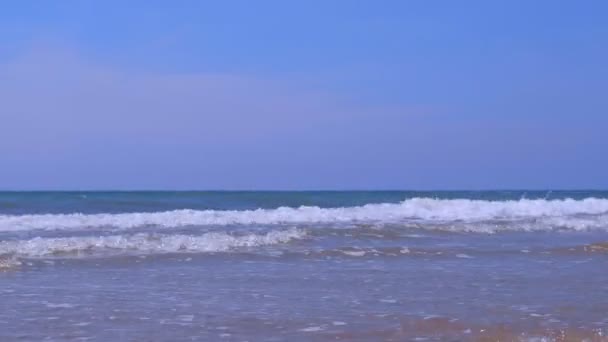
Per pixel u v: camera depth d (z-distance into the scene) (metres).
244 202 33.28
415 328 8.09
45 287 10.71
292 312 8.98
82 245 14.52
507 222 20.89
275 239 16.02
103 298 9.86
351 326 8.21
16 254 13.62
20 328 8.05
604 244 15.98
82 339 7.59
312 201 34.56
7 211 26.89
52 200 31.06
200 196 35.66
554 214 24.95
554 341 7.53
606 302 9.71
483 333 7.86
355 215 22.56
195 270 12.42
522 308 9.25
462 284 11.14
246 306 9.35
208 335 7.78
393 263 13.44
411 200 24.83
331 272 12.30
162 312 8.96
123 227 19.06
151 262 13.23
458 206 24.52
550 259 14.18
